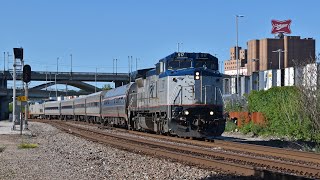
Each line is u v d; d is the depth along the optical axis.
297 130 28.45
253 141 27.47
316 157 17.36
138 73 35.03
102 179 13.24
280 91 32.88
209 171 14.23
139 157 18.50
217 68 29.00
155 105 29.95
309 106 26.56
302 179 10.92
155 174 13.84
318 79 26.77
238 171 13.73
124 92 40.56
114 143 24.83
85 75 133.75
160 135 30.00
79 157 19.20
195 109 26.95
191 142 24.77
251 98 36.66
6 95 115.81
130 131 36.75
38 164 17.05
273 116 31.69
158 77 29.34
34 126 54.94
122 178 13.36
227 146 22.58
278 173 11.78
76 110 71.75
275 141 26.94
